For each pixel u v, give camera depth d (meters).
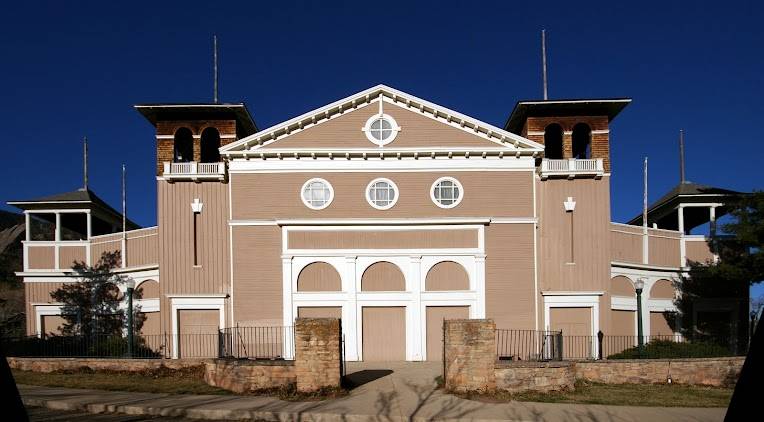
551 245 29.12
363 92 28.47
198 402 14.79
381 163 28.50
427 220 28.02
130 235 33.41
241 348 27.47
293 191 28.31
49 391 16.62
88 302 33.97
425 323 27.78
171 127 30.06
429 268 28.14
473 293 27.83
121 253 33.59
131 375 19.66
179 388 17.09
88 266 34.31
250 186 28.34
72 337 29.02
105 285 33.81
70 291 34.06
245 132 33.56
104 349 26.44
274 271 27.97
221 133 30.11
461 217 28.22
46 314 34.09
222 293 28.69
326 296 27.77
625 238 32.00
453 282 28.09
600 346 28.20
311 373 15.80
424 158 28.59
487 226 28.33
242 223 28.11
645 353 24.95
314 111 28.38
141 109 29.20
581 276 28.97
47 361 20.48
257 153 28.25
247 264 27.97
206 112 30.08
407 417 13.45
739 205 29.42
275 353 27.41
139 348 27.44
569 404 15.20
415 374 20.55
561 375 16.98
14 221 83.69
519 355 27.58
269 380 16.48
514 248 28.25
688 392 18.03
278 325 27.59
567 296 28.72
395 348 27.66
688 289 33.25
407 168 28.48
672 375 19.81
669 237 33.50
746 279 29.12
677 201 34.62
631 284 32.03
